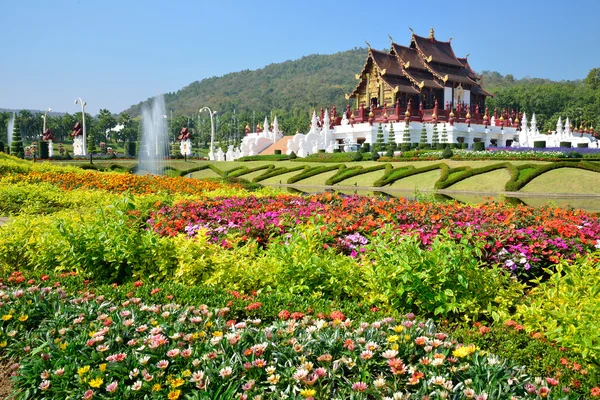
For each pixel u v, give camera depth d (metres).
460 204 10.91
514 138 57.03
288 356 3.42
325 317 4.37
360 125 51.03
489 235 7.13
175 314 4.24
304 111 159.75
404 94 52.94
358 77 55.97
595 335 3.63
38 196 12.77
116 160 45.34
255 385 3.17
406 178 29.23
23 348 3.96
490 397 2.95
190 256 5.88
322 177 32.28
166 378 3.25
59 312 4.29
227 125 116.50
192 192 15.62
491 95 62.62
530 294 5.39
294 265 5.45
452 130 48.84
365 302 5.02
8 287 5.30
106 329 3.73
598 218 9.26
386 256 5.10
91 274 6.02
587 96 108.44
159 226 8.63
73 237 6.21
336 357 3.46
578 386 3.50
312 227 6.60
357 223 8.19
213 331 3.94
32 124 101.12
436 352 3.41
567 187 23.62
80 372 3.25
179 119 120.00
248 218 8.67
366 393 3.08
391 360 3.21
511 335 4.19
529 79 191.38
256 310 4.68
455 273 4.91
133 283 5.79
